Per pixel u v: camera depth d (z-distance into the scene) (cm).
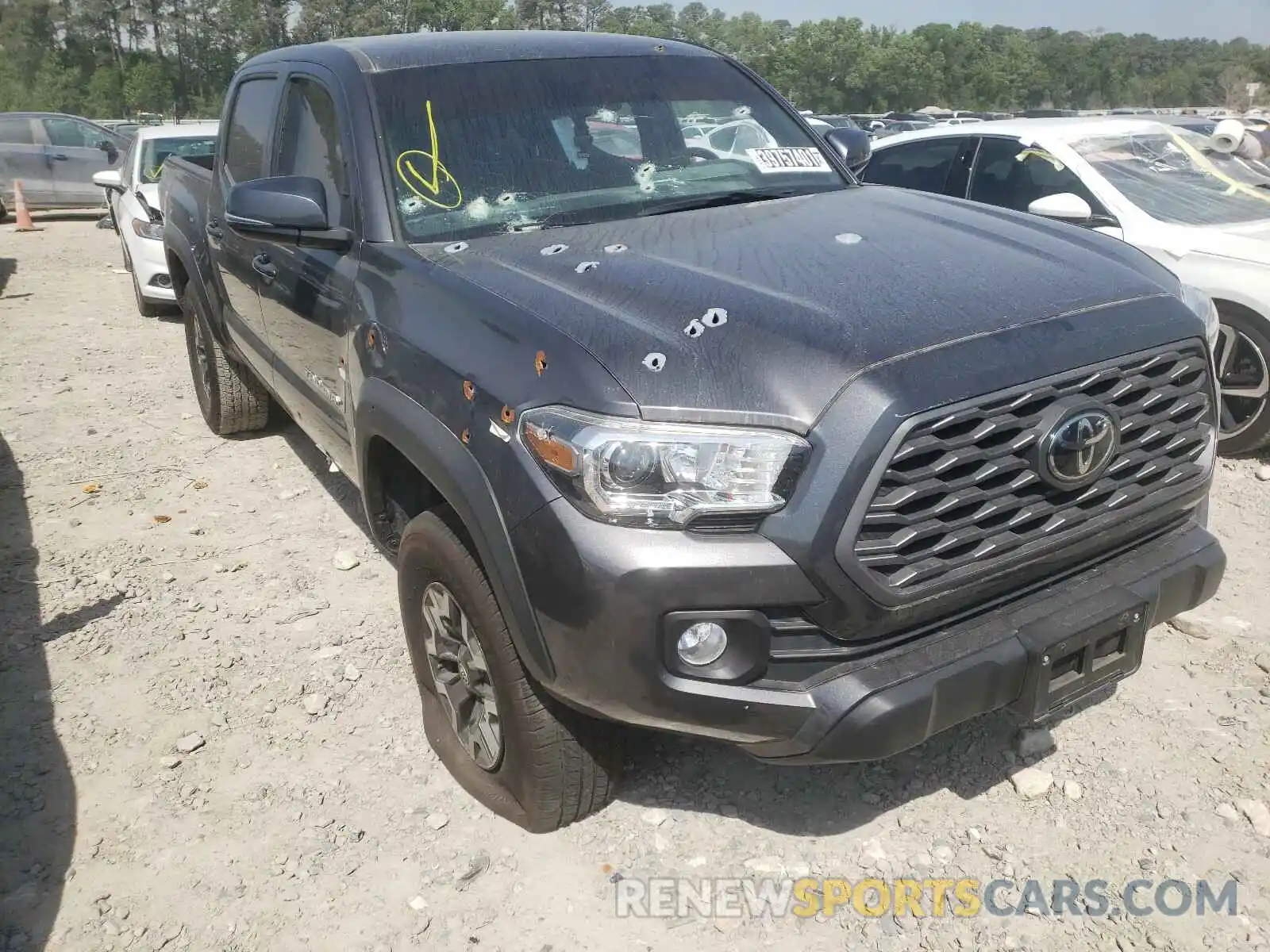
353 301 325
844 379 220
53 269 1251
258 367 473
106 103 9912
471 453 251
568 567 225
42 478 559
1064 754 311
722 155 372
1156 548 269
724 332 236
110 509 517
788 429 218
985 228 308
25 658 386
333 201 355
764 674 228
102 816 304
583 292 263
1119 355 242
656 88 379
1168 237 534
